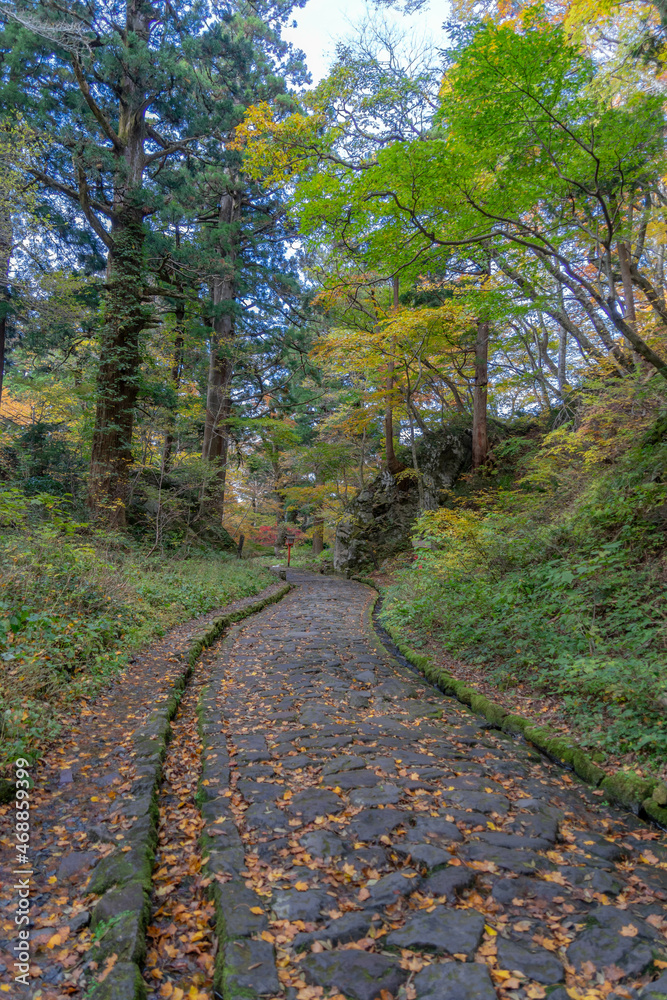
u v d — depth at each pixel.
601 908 2.51
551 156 6.54
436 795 3.56
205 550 17.03
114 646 6.36
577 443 10.67
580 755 4.11
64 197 15.05
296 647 7.82
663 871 2.85
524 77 5.85
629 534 6.70
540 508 9.80
